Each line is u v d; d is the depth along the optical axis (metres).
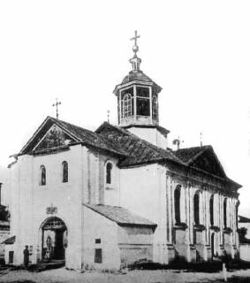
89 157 35.97
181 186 40.66
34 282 26.17
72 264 33.66
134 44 47.41
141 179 38.34
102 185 37.00
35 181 37.50
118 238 32.62
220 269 34.88
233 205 51.75
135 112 45.38
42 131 37.75
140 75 46.34
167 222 37.09
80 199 34.50
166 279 26.98
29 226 36.88
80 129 39.50
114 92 47.66
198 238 42.78
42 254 36.41
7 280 27.11
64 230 40.31
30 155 38.06
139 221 35.56
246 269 36.53
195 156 43.28
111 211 35.31
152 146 41.50
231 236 49.88
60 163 36.34
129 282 25.59
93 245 33.38
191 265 37.44
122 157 39.62
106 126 44.28
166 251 36.25
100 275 29.42
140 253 34.75
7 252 37.25
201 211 44.03
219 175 48.97
